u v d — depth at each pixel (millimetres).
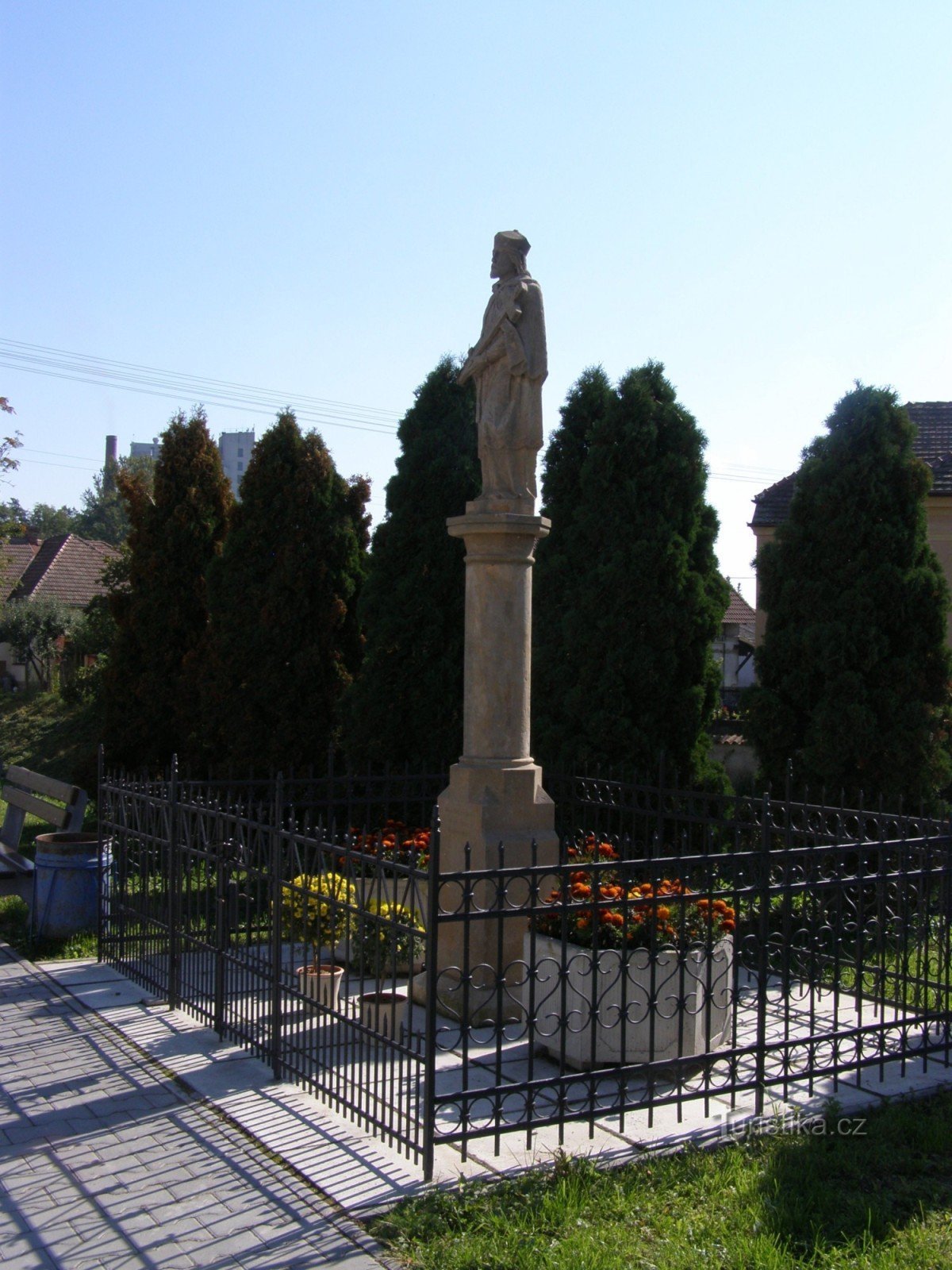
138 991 7664
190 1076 6051
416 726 12492
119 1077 6043
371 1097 5230
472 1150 5094
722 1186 4773
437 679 12430
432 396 12867
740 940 6145
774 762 11445
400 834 9742
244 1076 6059
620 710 11539
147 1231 4359
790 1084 6020
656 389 12102
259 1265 4109
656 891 5469
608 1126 5391
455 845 7625
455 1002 7066
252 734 13914
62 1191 4703
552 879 7562
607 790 10234
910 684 10969
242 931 8375
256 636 13836
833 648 10945
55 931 8922
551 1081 5004
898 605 10969
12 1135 5281
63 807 9266
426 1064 4797
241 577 14039
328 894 6414
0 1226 4402
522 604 7801
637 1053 6137
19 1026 6906
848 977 7965
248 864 6418
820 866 6973
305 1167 4918
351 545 14383
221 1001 6648
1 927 9469
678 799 9867
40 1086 5910
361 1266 4105
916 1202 4723
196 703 15305
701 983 6164
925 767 10844
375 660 12547
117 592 16359
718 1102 5742
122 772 9688
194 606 15906
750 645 30922
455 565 12688
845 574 11148
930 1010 6348
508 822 7562
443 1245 4246
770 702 11266
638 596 11586
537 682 12109
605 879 7727
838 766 10805
